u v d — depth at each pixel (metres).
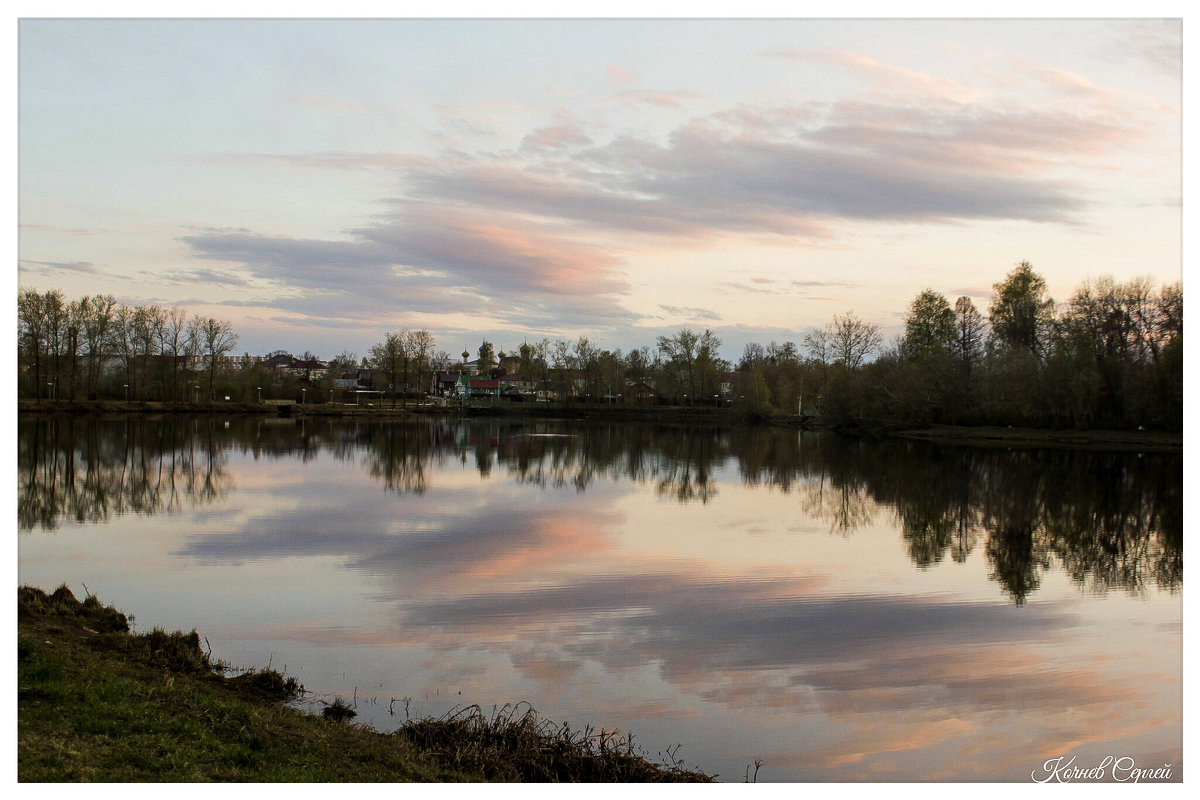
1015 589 22.53
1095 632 18.67
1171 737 13.12
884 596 21.52
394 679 14.38
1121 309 77.94
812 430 109.25
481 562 24.09
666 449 72.50
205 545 25.67
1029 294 90.94
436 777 10.34
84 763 8.66
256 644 16.06
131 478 42.28
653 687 14.57
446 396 184.25
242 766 9.53
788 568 24.53
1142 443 73.19
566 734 11.93
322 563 23.47
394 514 32.81
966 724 13.47
